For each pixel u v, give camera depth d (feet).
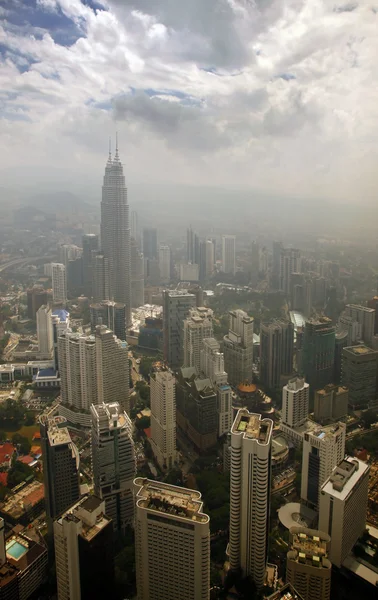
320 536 497.05
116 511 627.87
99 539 427.74
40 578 534.78
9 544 549.54
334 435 631.97
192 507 422.82
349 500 527.81
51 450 594.65
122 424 630.33
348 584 527.40
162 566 431.02
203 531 403.34
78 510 439.22
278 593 425.69
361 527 574.97
